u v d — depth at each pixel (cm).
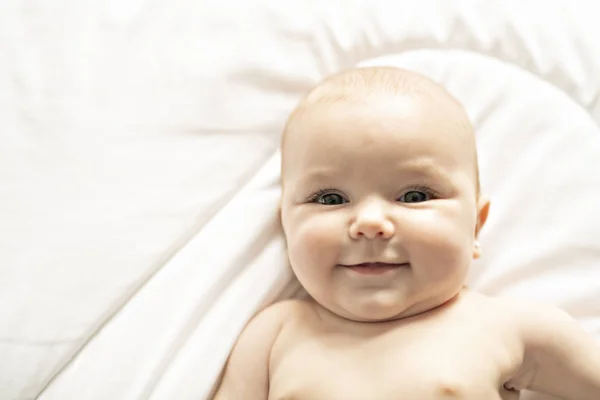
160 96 94
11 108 93
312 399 76
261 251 91
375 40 100
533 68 99
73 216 89
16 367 83
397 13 100
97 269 87
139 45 97
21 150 91
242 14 99
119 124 93
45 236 87
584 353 79
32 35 97
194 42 97
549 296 90
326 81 85
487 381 75
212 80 95
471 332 78
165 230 90
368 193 76
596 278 90
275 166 94
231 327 86
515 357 79
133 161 92
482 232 93
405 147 75
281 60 97
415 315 80
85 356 84
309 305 86
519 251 92
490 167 95
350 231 75
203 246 90
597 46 98
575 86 97
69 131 92
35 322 84
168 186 91
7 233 88
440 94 82
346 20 100
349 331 80
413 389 74
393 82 81
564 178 93
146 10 98
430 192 77
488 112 97
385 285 75
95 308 86
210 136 94
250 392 83
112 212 89
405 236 74
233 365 85
